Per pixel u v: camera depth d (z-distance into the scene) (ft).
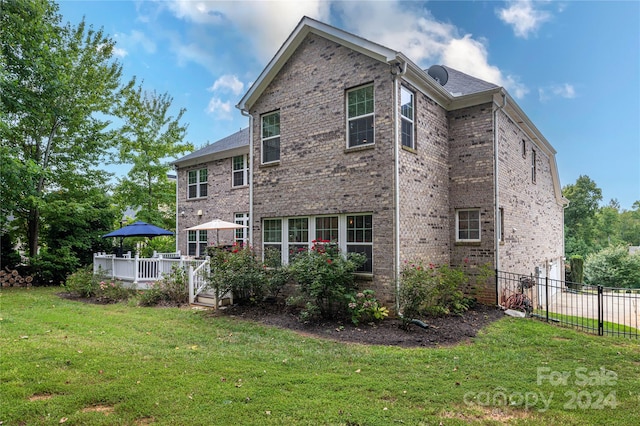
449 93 34.71
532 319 29.60
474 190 35.01
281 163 35.58
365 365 17.53
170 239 75.10
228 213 55.16
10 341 21.22
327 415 12.23
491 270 33.30
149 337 22.76
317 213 32.40
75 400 13.32
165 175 74.84
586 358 19.15
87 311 31.91
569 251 118.83
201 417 12.09
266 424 11.66
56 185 60.59
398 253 27.86
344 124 31.09
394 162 27.99
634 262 79.25
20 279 51.83
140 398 13.47
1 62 48.80
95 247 59.88
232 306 32.94
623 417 12.44
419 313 27.35
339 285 26.66
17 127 55.31
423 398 13.75
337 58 31.76
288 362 17.83
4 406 12.76
